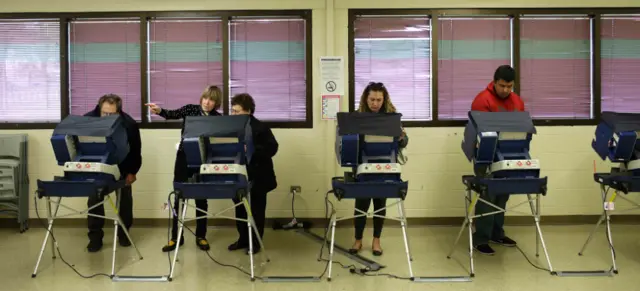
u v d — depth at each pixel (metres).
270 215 3.96
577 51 3.98
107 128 2.81
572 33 3.97
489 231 3.21
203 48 3.97
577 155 3.92
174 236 3.35
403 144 2.98
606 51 3.97
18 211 3.78
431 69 3.93
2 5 3.89
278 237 3.67
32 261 3.09
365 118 2.80
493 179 2.64
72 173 2.79
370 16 3.93
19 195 3.78
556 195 3.94
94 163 2.74
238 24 3.97
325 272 2.88
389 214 3.98
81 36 3.97
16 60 4.00
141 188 3.94
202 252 3.29
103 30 3.97
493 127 2.77
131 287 2.65
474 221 3.41
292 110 3.99
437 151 3.93
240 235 3.34
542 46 3.97
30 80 3.99
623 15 3.94
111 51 3.98
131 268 2.96
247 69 3.99
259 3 3.89
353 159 2.80
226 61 3.93
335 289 2.62
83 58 3.98
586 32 3.97
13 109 4.00
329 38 3.86
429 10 3.90
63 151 2.81
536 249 3.25
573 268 2.92
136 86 3.98
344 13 3.89
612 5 3.89
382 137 2.81
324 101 3.86
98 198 2.72
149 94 3.97
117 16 3.92
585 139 3.91
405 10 3.90
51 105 4.01
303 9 3.90
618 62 3.98
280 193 3.94
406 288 2.63
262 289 2.63
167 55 3.98
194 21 3.96
